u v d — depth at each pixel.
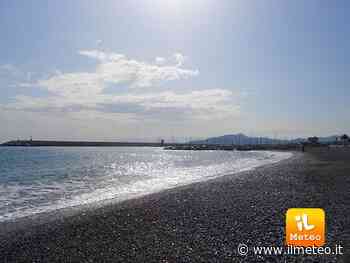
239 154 108.31
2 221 12.77
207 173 35.19
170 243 8.95
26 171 38.94
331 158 53.56
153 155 105.31
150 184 25.56
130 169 43.12
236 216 12.02
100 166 49.19
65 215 13.45
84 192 21.23
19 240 9.84
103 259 7.92
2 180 29.02
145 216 12.49
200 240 9.15
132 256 8.03
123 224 11.33
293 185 20.36
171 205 14.66
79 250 8.68
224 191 18.75
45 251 8.73
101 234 10.14
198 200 15.84
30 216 13.62
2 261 8.08
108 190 22.14
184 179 29.28
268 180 23.58
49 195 19.94
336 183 20.44
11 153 106.00
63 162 59.22
